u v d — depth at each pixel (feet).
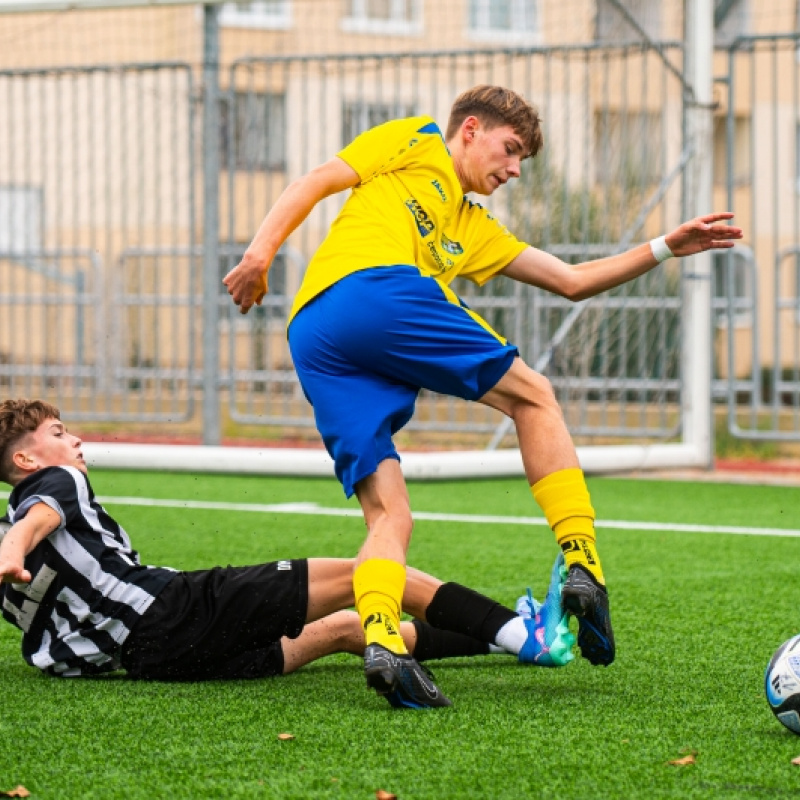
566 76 92.84
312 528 60.59
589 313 97.81
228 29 180.45
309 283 31.14
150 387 119.24
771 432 94.58
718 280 116.67
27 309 112.78
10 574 28.17
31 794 22.03
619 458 77.15
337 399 30.32
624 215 97.45
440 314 30.50
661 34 133.39
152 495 75.46
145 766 23.66
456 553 53.52
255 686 30.68
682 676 32.12
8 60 163.02
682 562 51.16
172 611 30.63
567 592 29.45
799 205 107.96
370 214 31.22
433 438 102.06
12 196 109.81
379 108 95.09
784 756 24.52
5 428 31.58
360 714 27.73
